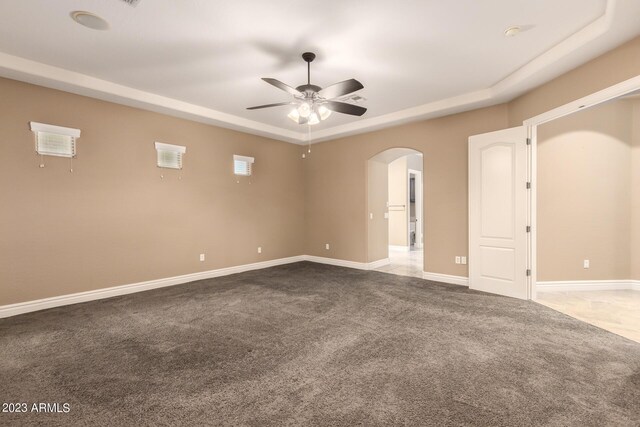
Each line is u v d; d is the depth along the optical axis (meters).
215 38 2.94
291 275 5.52
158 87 4.10
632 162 4.28
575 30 2.81
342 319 3.34
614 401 1.91
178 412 1.84
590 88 3.07
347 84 2.82
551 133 4.27
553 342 2.74
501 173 4.14
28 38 2.92
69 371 2.30
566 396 1.97
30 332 3.01
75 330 3.07
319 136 6.33
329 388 2.08
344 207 6.36
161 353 2.59
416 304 3.83
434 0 2.40
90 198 4.06
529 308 3.63
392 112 5.13
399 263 6.75
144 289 4.55
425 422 1.74
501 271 4.18
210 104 4.78
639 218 4.29
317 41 3.00
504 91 3.92
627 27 2.50
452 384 2.11
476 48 3.13
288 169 6.76
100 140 4.14
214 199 5.45
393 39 2.96
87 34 2.86
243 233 5.91
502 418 1.77
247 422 1.75
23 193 3.57
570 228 4.30
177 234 4.95
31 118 3.62
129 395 2.01
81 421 1.76
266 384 2.13
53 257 3.78
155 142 4.67
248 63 3.44
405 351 2.60
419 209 9.69
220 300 4.05
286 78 3.83
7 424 1.74
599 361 2.40
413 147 5.30
